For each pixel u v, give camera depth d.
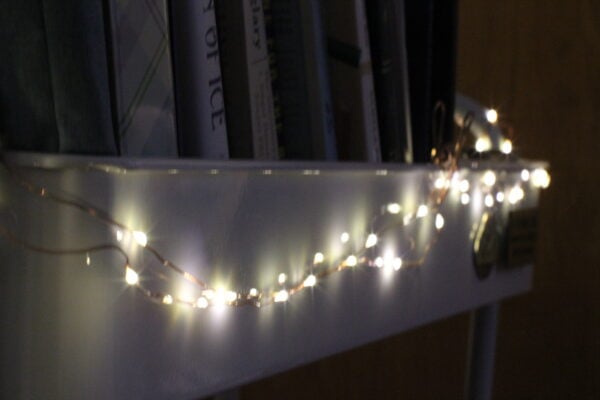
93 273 0.38
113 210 0.39
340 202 0.50
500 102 1.02
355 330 0.52
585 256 0.99
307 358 0.49
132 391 0.40
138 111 0.43
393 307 0.55
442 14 0.60
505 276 0.68
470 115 0.65
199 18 0.46
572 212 0.99
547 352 1.01
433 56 0.61
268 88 0.51
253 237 0.45
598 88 0.97
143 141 0.43
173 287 0.41
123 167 0.38
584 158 0.98
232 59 0.50
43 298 0.39
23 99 0.40
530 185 0.70
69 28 0.39
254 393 0.97
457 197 0.60
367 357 1.02
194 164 0.41
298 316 0.48
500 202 0.65
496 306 0.73
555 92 0.99
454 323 1.02
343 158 0.57
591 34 0.97
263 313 0.46
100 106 0.40
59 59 0.39
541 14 0.99
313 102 0.52
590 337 0.99
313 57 0.52
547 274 1.01
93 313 0.38
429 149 0.61
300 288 0.48
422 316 0.58
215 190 0.42
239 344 0.44
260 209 0.45
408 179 0.55
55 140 0.40
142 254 0.40
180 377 0.42
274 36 0.52
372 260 0.53
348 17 0.55
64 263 0.38
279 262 0.46
